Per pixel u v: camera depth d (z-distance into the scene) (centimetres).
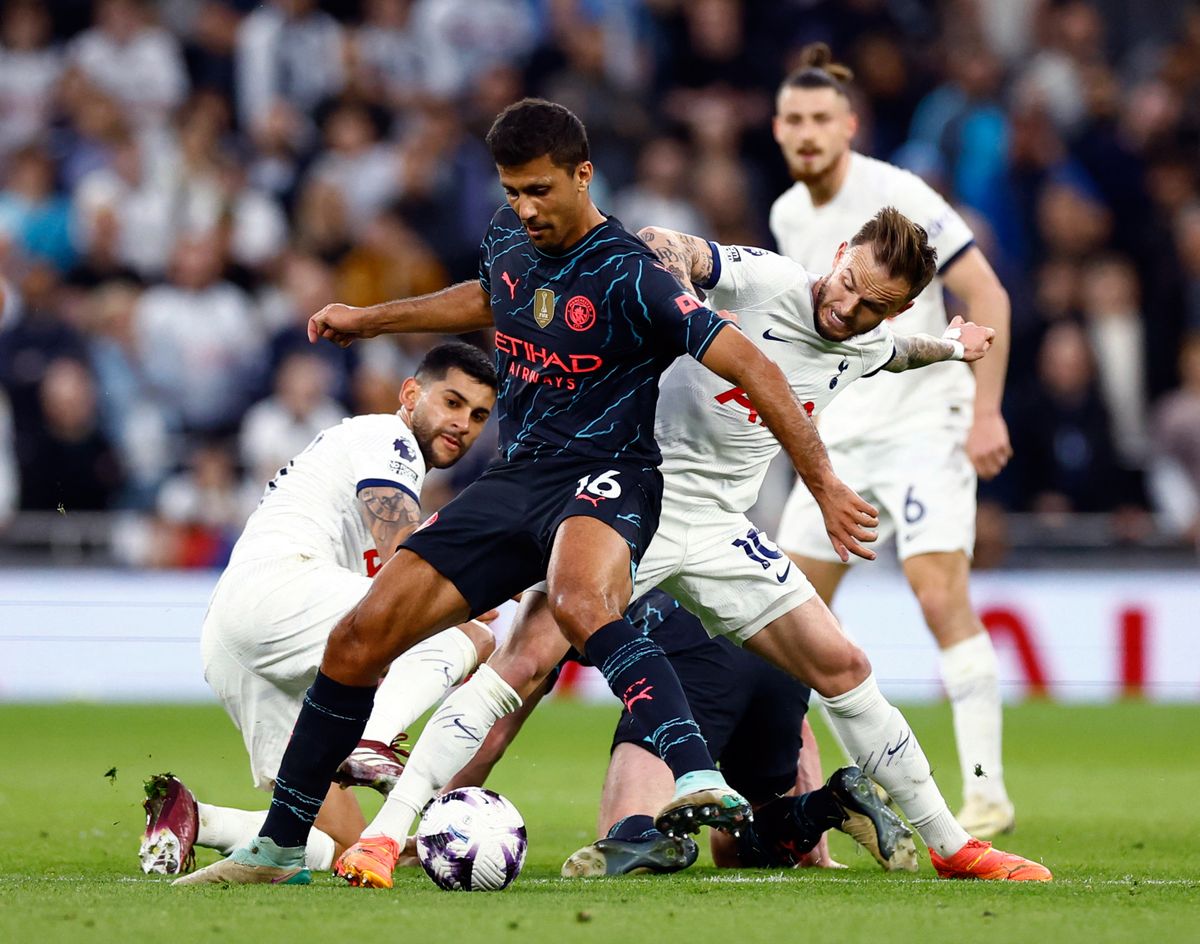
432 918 1359
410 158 5394
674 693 1526
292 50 5812
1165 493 5078
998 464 2592
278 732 1991
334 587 1952
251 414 5100
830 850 2202
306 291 5153
